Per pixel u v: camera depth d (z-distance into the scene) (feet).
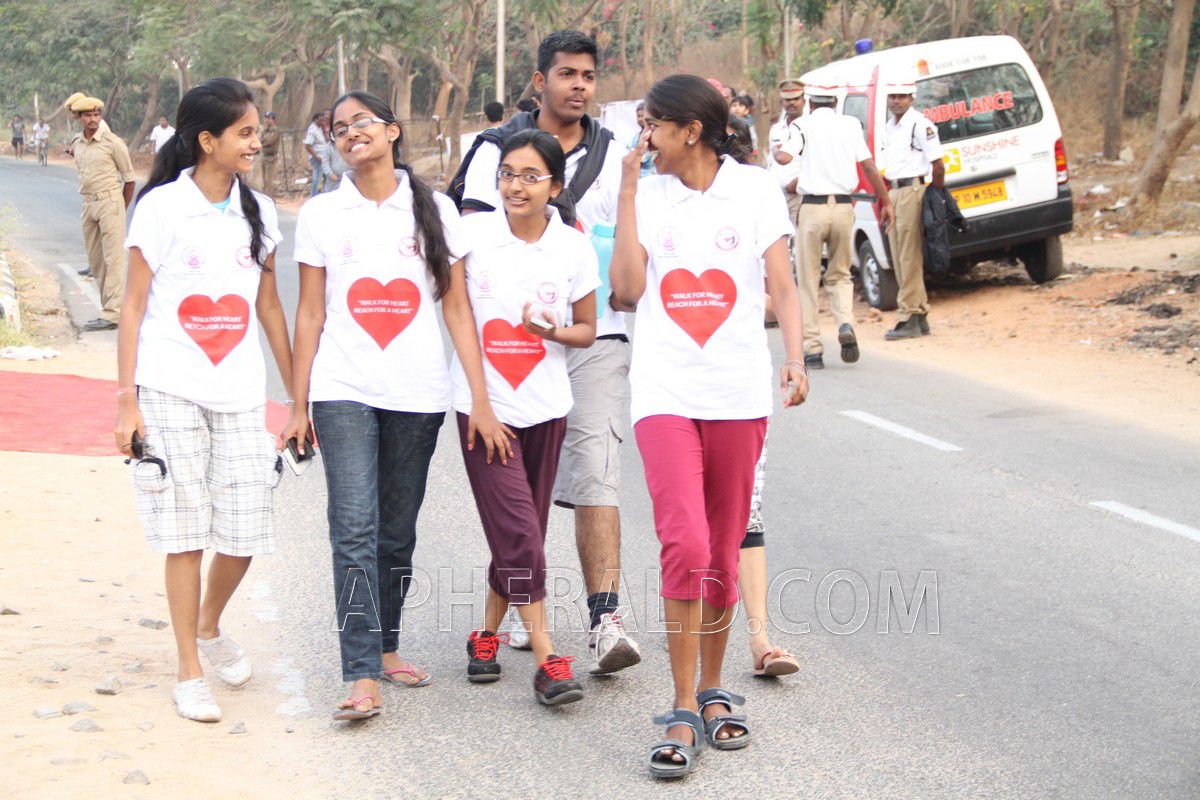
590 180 16.66
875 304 46.37
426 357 15.07
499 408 15.28
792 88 36.24
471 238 15.21
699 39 155.02
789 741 14.15
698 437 13.75
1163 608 18.01
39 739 13.41
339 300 14.88
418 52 106.42
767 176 13.91
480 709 15.03
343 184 15.01
